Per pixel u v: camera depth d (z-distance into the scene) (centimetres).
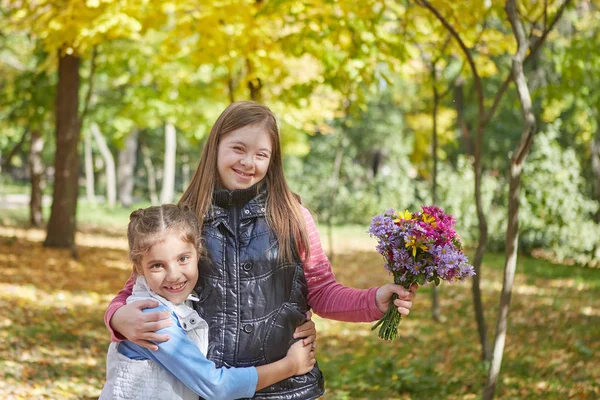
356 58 730
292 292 237
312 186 2850
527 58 625
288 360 229
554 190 1628
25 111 1518
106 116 1500
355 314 246
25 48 1758
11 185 5138
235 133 240
